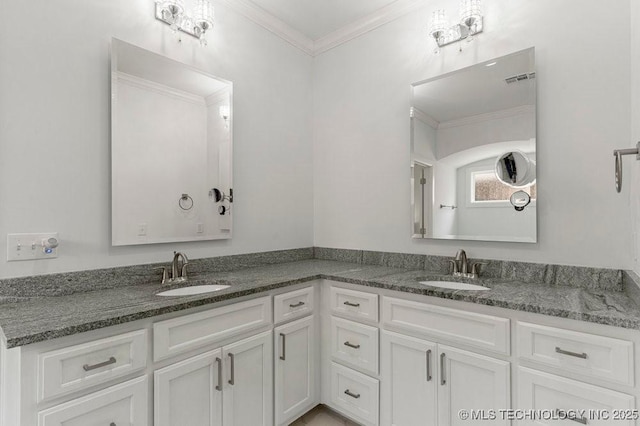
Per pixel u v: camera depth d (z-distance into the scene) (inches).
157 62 70.9
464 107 76.9
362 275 75.6
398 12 88.7
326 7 89.3
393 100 89.9
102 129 63.2
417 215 84.1
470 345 55.9
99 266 62.6
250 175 89.8
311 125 107.7
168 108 72.8
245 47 89.0
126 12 66.7
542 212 66.4
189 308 53.3
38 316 45.0
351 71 99.0
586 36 61.6
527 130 68.0
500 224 71.4
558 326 47.6
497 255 72.3
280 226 97.7
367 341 69.7
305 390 75.0
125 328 46.9
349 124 99.3
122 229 65.3
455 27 78.2
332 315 76.8
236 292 59.9
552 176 65.2
